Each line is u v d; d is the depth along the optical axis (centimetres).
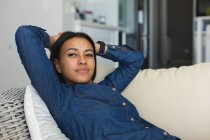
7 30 330
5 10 329
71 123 113
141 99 136
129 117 125
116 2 425
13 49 328
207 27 451
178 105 129
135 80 142
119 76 140
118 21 438
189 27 821
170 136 120
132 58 141
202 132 125
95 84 127
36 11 314
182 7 820
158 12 716
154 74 141
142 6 563
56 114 113
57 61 129
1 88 339
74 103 115
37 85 111
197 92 128
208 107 125
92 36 352
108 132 112
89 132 112
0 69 339
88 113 114
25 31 110
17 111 106
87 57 127
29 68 109
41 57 110
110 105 121
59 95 114
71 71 124
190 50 827
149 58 624
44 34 120
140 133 116
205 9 503
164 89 134
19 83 328
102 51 139
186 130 127
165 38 795
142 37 567
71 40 125
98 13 429
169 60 830
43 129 105
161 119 131
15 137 104
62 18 304
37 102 111
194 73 133
